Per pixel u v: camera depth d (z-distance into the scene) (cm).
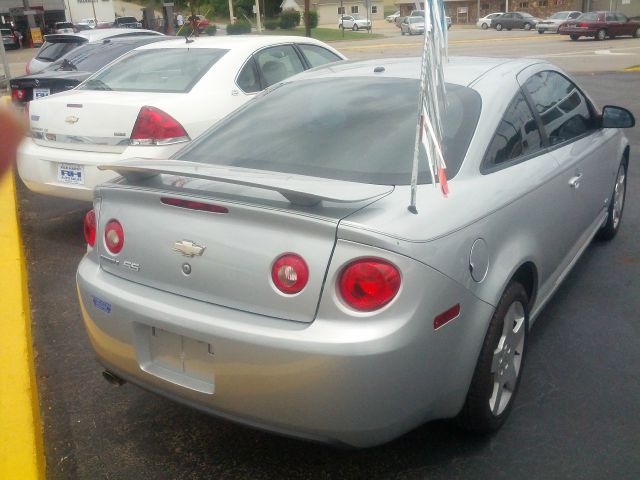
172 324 266
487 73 362
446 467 296
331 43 4128
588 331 411
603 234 548
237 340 251
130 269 289
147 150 532
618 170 517
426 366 253
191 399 271
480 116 326
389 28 6412
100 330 296
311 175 299
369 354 236
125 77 622
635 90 1464
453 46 3356
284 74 693
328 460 304
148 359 285
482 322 278
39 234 640
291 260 247
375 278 239
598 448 306
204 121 569
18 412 334
